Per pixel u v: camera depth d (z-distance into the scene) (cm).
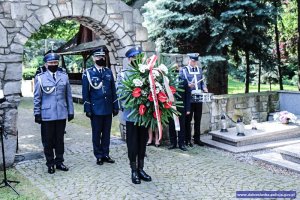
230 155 638
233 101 842
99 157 583
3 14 566
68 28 2042
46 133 540
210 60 902
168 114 484
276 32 1227
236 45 986
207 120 809
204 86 719
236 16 879
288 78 1908
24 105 1542
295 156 559
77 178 519
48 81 540
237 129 709
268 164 580
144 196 448
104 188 478
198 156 630
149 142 710
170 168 559
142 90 464
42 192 466
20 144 757
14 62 579
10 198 444
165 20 930
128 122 489
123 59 706
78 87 1691
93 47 1445
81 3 633
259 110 884
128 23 690
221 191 462
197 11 965
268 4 1028
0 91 496
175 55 750
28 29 588
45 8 601
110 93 587
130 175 529
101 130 586
